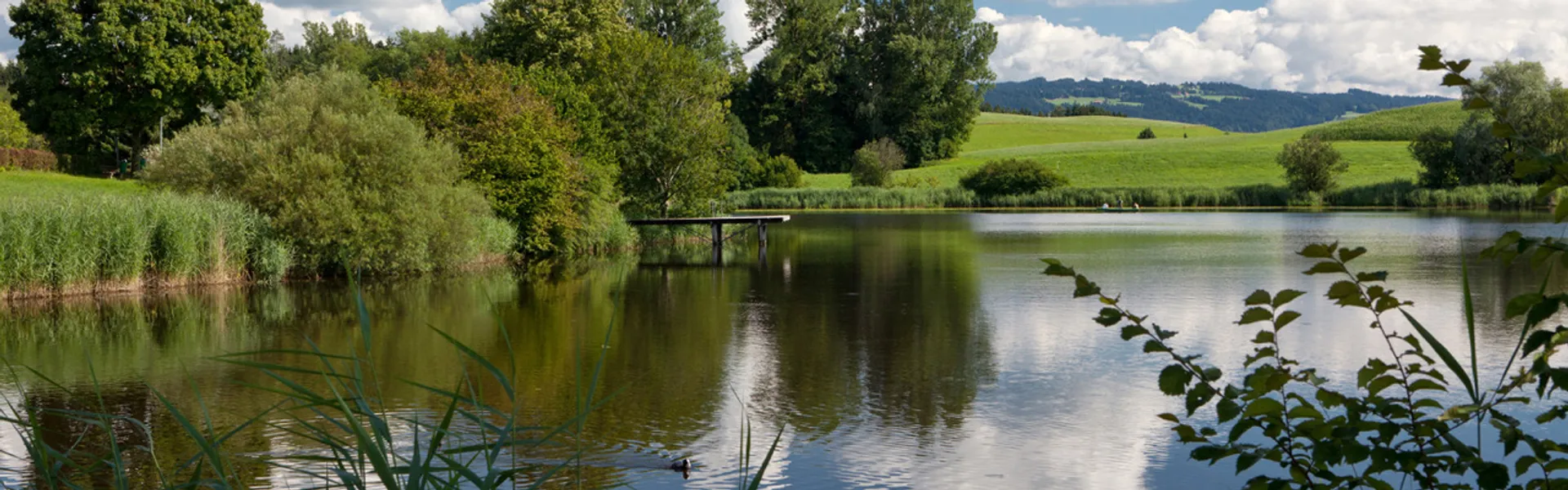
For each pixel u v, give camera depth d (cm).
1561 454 774
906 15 9950
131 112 4972
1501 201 6644
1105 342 1409
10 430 927
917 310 1788
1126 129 16262
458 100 3058
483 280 2383
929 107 10125
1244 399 320
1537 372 267
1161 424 952
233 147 2461
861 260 2919
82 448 865
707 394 1096
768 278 2408
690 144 3931
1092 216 5994
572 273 2581
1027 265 2672
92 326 1638
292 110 2470
